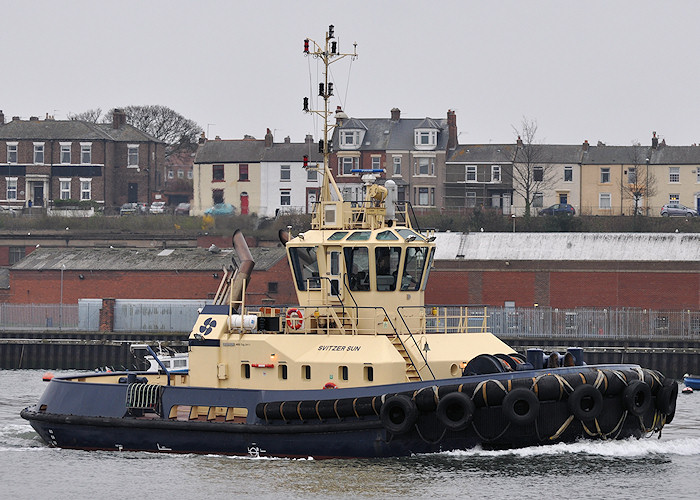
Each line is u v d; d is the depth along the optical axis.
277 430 90.12
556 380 86.88
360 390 88.00
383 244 93.38
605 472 90.25
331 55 100.75
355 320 94.00
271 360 92.44
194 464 92.88
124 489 87.50
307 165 100.06
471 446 88.12
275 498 83.25
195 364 95.69
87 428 98.19
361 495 83.44
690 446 99.06
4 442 106.94
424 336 93.25
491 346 96.81
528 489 85.44
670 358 196.25
